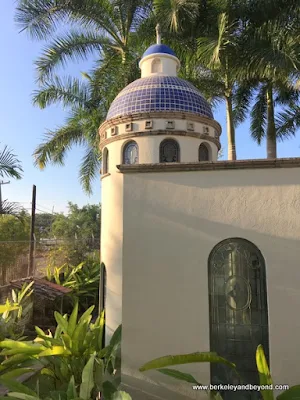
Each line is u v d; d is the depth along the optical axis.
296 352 5.65
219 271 6.18
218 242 6.18
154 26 15.02
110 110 10.91
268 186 6.16
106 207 10.15
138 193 6.52
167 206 6.41
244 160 6.20
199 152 10.12
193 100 10.20
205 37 13.44
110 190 10.04
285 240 5.97
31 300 13.70
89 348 7.36
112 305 9.17
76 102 17.38
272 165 6.15
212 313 6.08
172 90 10.12
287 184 6.11
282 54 12.21
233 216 6.20
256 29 13.28
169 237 6.33
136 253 6.34
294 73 12.85
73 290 16.17
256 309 5.96
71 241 21.92
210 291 6.14
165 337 6.04
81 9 15.01
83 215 52.50
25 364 7.11
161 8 13.44
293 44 12.22
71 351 7.18
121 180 9.81
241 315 5.99
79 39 15.67
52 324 14.05
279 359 5.67
